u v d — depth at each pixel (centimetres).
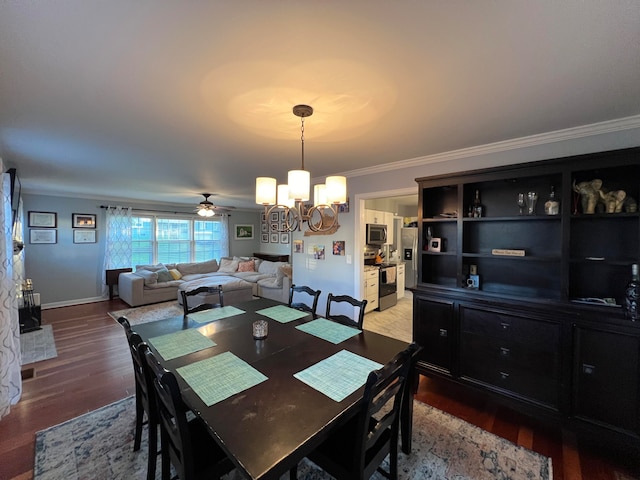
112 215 609
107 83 153
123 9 102
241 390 133
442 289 257
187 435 117
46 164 324
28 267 519
